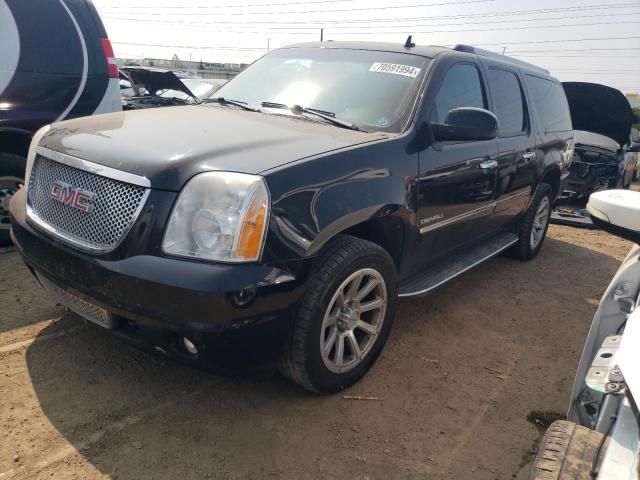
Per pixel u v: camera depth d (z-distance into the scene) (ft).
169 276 6.84
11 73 13.69
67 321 10.64
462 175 11.35
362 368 9.47
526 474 7.87
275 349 7.71
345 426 8.41
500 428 8.87
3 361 9.14
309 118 10.32
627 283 7.18
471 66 12.63
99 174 7.61
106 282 7.25
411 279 11.25
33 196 8.91
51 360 9.29
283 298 7.38
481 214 12.94
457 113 10.28
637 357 4.33
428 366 10.46
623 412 4.68
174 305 6.83
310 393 9.09
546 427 9.04
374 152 9.00
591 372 5.74
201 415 8.31
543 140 16.26
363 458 7.79
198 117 9.95
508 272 16.66
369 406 8.97
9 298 11.46
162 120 9.59
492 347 11.57
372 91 10.80
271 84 11.83
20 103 13.84
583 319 13.61
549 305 14.28
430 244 11.05
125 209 7.34
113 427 7.86
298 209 7.53
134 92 29.22
